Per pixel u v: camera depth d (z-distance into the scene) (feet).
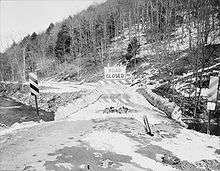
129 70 167.02
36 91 45.24
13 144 31.86
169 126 46.57
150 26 223.30
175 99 93.86
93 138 34.96
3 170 24.26
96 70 204.54
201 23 105.50
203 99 88.33
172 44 160.04
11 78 302.66
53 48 297.94
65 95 117.91
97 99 74.84
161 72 132.26
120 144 33.55
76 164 26.43
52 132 37.76
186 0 172.55
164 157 30.12
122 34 251.19
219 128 64.90
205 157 32.48
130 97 81.00
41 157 27.71
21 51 301.22
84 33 276.00
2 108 121.70
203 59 88.48
